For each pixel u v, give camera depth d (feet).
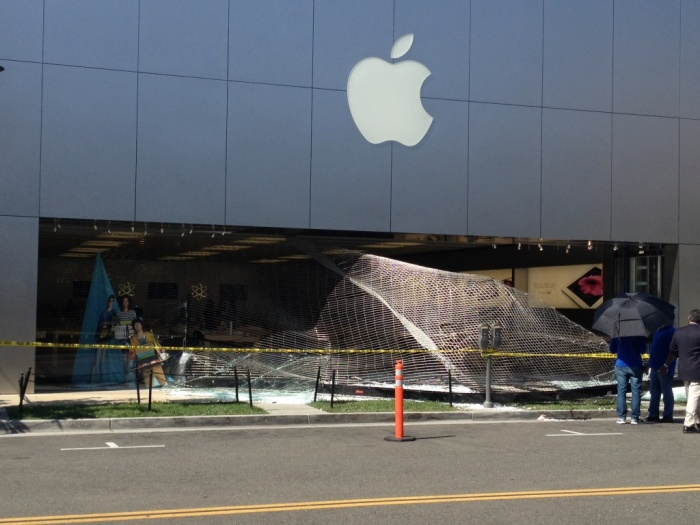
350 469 33.06
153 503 26.66
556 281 90.79
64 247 78.33
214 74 66.28
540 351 61.11
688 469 33.55
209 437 42.42
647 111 78.43
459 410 52.26
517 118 74.49
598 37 77.25
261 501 27.04
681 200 79.10
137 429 45.52
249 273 70.33
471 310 61.00
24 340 60.49
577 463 34.83
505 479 31.12
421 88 71.87
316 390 54.80
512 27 74.69
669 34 79.56
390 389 58.90
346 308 64.03
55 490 28.60
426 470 32.94
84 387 64.49
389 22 71.20
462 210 72.54
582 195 76.07
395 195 70.74
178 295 70.38
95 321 66.18
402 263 64.64
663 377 49.96
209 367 63.67
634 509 26.27
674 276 79.05
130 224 64.69
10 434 43.21
